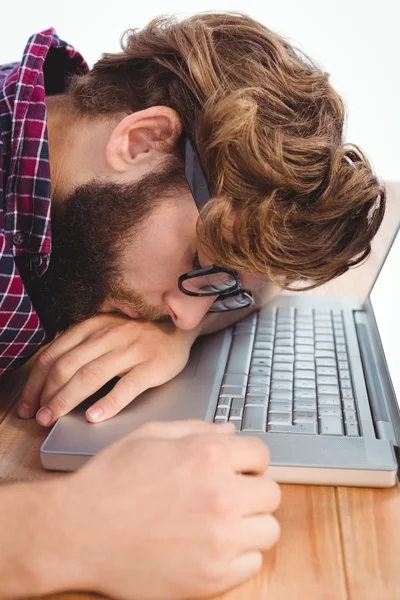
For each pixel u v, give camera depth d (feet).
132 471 1.71
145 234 2.55
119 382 2.47
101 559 1.61
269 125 2.32
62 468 2.11
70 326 2.83
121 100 2.69
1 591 1.64
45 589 1.62
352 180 2.32
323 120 2.41
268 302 3.47
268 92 2.37
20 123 2.61
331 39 8.68
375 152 8.80
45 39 2.77
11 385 2.74
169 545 1.60
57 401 2.38
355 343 3.01
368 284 3.60
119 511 1.64
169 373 2.62
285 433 2.25
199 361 2.81
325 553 1.77
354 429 2.27
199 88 2.43
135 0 9.03
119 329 2.69
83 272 2.70
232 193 2.31
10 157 2.65
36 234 2.66
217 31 2.53
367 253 2.51
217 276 2.55
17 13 9.09
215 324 3.14
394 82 8.65
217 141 2.29
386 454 2.11
